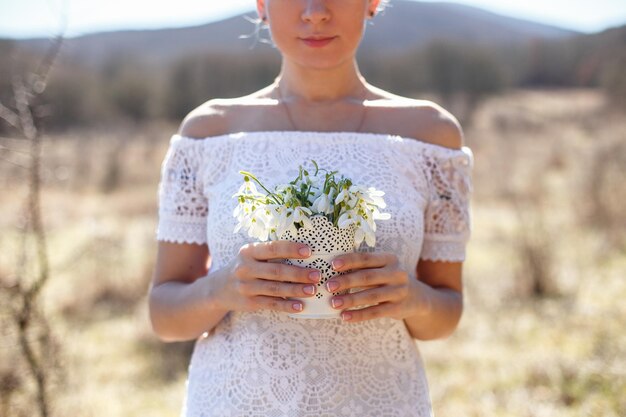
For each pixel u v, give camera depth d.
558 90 46.69
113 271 7.41
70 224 10.29
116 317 6.56
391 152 1.64
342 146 1.62
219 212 1.60
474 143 24.62
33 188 3.06
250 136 1.64
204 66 38.53
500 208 11.25
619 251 7.78
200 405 1.60
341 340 1.54
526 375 4.65
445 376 4.81
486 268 7.60
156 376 5.16
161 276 1.73
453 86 41.97
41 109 3.05
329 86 1.72
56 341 3.28
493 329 5.71
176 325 1.64
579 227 8.75
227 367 1.58
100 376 5.04
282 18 1.60
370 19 1.78
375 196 1.41
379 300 1.44
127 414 4.46
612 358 4.71
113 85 36.41
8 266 3.70
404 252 1.58
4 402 3.29
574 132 25.67
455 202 1.71
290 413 1.51
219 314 1.59
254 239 1.54
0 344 3.27
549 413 4.07
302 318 1.48
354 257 1.41
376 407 1.55
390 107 1.74
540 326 5.69
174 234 1.70
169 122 36.50
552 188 12.32
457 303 1.72
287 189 1.40
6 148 3.00
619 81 33.91
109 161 19.48
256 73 39.00
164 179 1.73
